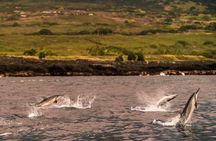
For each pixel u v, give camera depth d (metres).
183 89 173.38
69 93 150.38
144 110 102.25
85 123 82.94
